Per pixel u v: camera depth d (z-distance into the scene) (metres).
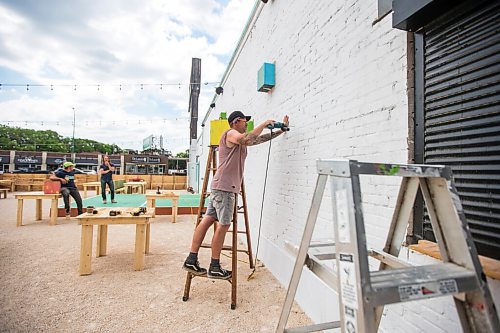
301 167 2.93
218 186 2.76
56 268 3.57
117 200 10.28
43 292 2.87
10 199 12.07
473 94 1.29
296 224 2.99
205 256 4.28
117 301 2.72
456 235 0.94
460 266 0.92
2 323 2.28
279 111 3.59
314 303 2.46
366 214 1.93
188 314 2.52
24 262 3.78
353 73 2.12
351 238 0.84
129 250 4.48
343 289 0.85
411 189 1.15
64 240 4.97
